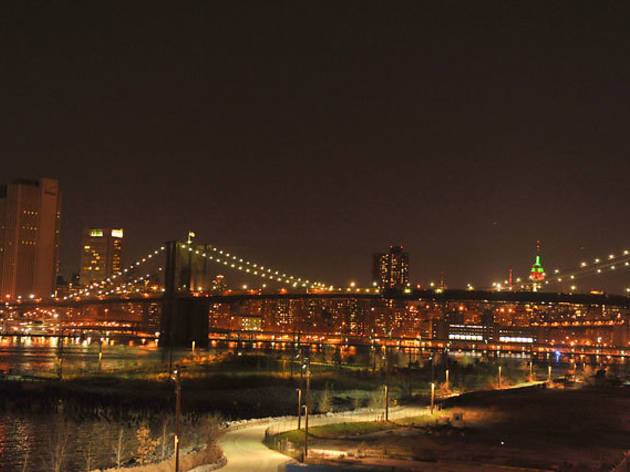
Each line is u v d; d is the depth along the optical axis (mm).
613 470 98375
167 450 103375
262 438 104062
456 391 194875
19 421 128375
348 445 104688
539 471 94062
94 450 107438
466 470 92062
